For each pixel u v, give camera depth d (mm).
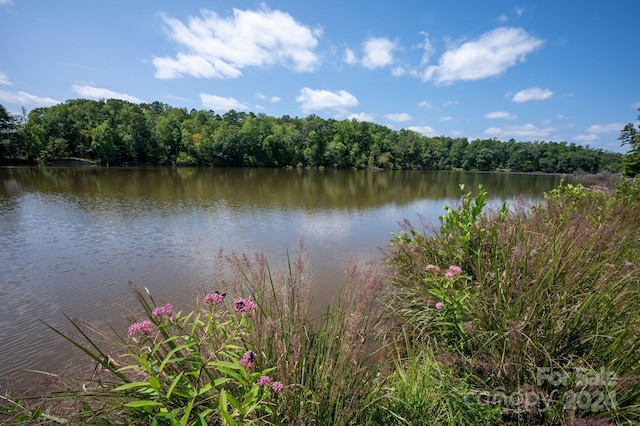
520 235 3500
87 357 3068
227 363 1511
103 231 11047
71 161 51625
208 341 1882
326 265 7711
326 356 2062
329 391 1920
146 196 19328
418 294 3648
